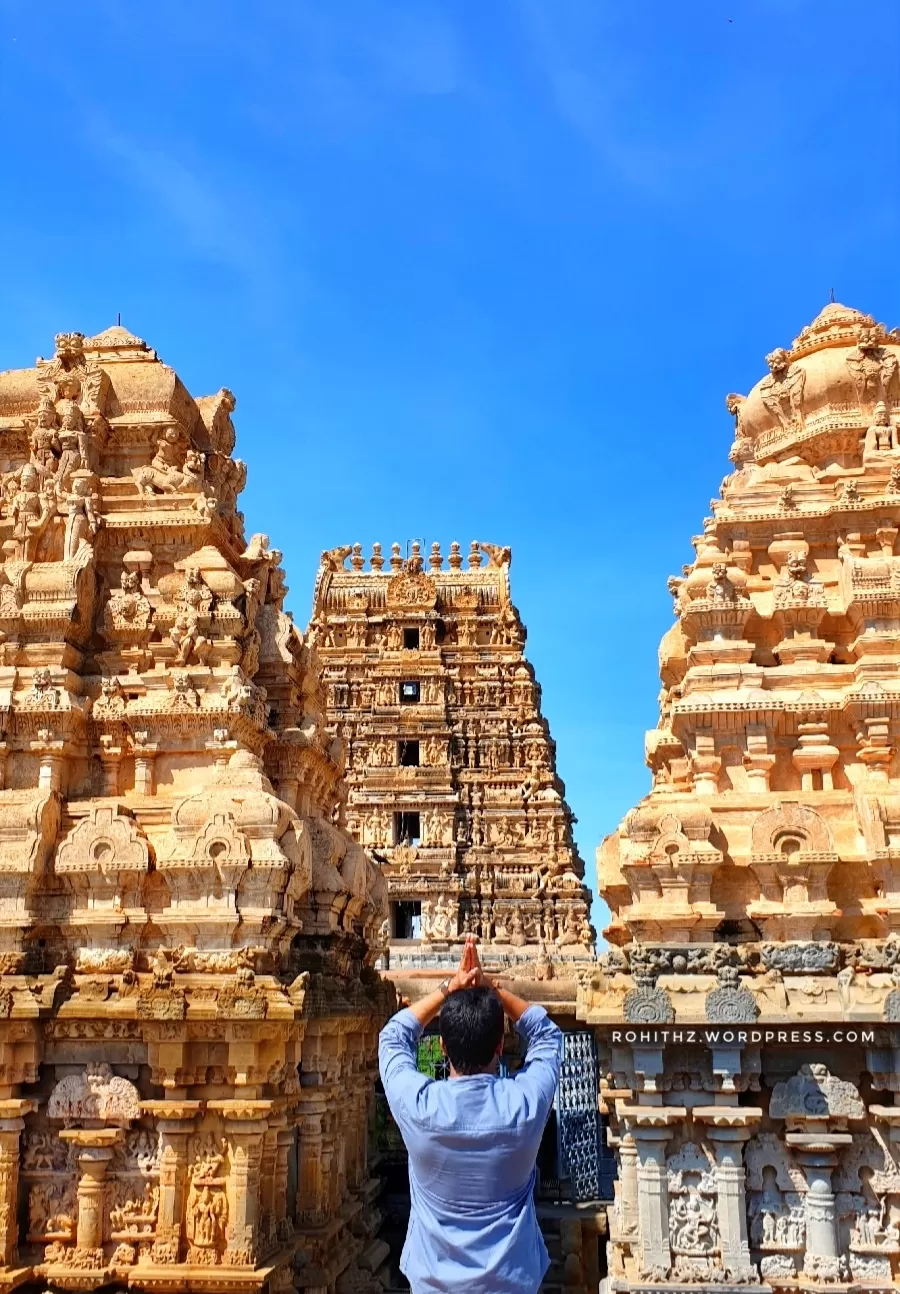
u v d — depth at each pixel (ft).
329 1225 76.02
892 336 81.56
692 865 62.69
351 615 214.48
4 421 86.28
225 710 74.64
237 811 68.54
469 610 214.48
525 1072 26.86
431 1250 24.97
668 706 84.94
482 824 196.85
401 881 190.08
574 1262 90.53
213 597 79.05
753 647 71.67
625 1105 59.21
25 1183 66.03
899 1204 57.57
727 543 75.41
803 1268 57.00
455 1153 25.05
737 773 68.69
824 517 73.72
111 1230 64.75
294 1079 70.64
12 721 74.49
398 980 158.10
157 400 86.02
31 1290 63.62
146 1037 65.05
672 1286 56.18
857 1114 57.41
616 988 60.18
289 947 72.49
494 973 162.30
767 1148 58.75
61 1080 66.33
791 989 58.80
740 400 85.81
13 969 67.82
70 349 87.10
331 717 205.57
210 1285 61.67
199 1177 64.13
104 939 69.10
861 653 69.62
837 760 68.03
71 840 69.82
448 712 205.46
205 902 67.56
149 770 75.41
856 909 63.10
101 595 81.76
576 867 205.98
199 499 81.87
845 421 77.10
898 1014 56.95
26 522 80.48
